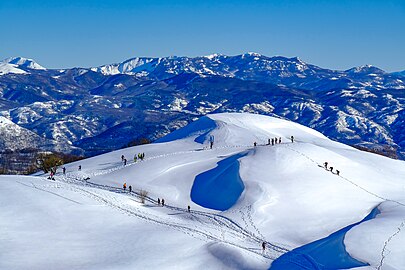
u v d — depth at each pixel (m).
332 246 64.44
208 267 62.25
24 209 77.62
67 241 68.56
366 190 90.94
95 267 60.72
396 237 62.59
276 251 68.75
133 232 72.81
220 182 96.38
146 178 104.12
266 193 86.31
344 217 80.94
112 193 92.12
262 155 101.38
